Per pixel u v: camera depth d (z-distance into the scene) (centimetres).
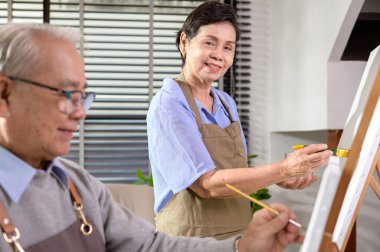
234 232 174
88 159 319
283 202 315
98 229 110
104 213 117
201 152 165
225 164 174
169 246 123
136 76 321
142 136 321
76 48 102
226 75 320
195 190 168
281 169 157
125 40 320
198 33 172
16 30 96
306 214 311
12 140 97
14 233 94
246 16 321
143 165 321
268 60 322
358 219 309
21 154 99
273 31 316
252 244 112
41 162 103
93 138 319
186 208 171
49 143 96
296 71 279
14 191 96
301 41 271
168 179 167
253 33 322
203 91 179
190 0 323
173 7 321
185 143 164
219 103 184
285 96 295
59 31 100
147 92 322
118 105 320
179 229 171
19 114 95
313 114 256
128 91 321
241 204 178
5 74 94
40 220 99
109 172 319
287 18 292
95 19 318
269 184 160
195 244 122
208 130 174
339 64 240
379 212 307
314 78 254
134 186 216
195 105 173
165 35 321
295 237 111
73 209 107
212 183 162
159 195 175
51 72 95
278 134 320
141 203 213
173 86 172
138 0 320
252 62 322
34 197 99
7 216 94
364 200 308
